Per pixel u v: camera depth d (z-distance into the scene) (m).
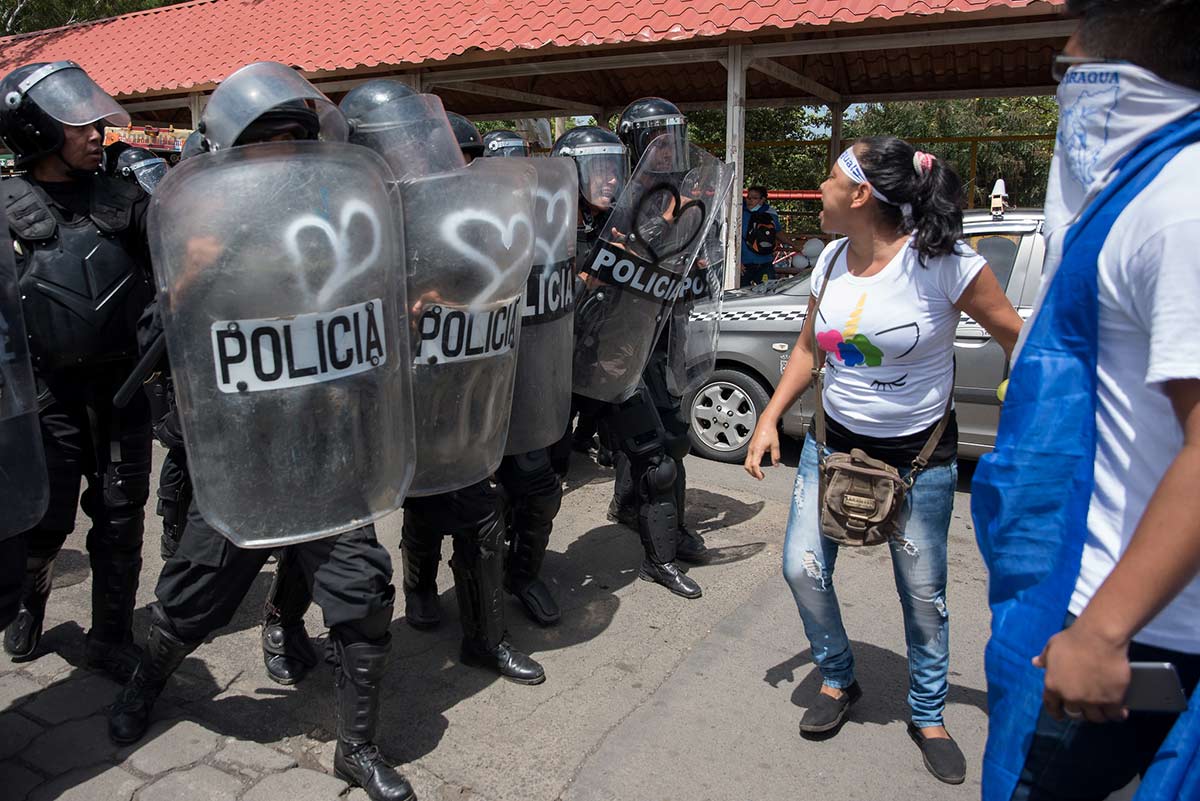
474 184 2.40
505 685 3.03
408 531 3.32
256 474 2.09
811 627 2.73
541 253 2.91
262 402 2.04
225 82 2.18
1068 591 1.32
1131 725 1.34
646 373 3.82
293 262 1.98
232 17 11.78
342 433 2.14
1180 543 1.09
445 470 2.60
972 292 2.30
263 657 3.17
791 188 20.50
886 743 2.73
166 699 2.88
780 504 4.90
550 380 3.05
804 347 2.71
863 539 2.44
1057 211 1.40
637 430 3.60
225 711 2.84
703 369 4.14
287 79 2.20
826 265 2.58
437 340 2.45
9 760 2.49
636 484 3.76
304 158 1.98
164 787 2.38
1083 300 1.30
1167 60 1.23
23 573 2.27
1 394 2.05
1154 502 1.13
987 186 19.77
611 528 4.53
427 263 2.38
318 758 2.61
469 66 9.75
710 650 3.27
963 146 18.53
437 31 9.56
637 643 3.33
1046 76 10.18
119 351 2.67
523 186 2.53
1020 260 4.94
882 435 2.48
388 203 2.14
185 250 1.95
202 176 1.92
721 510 4.80
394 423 2.26
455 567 3.01
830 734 2.75
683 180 3.32
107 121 2.59
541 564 3.80
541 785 2.50
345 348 2.09
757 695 2.98
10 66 12.91
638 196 3.29
